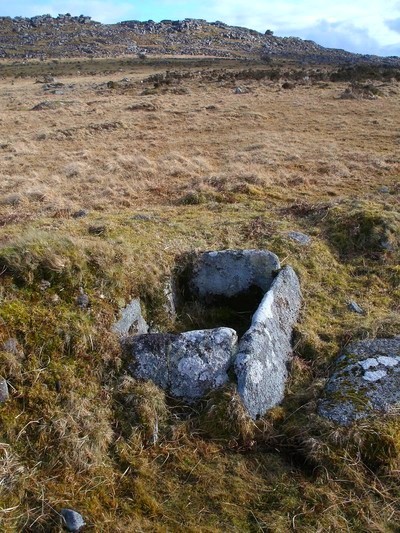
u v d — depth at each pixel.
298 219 5.04
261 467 2.30
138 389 2.49
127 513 2.04
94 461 2.19
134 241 3.87
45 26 77.00
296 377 2.92
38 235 3.08
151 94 18.16
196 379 2.60
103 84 23.84
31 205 5.70
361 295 3.88
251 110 13.41
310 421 2.49
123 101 16.17
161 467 2.26
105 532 1.94
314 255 4.24
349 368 2.85
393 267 4.22
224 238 4.38
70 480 2.10
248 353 2.64
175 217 4.99
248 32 85.88
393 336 3.22
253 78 21.78
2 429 2.15
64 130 10.80
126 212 5.21
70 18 83.50
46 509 1.98
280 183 6.64
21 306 2.57
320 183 6.74
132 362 2.62
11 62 50.56
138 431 2.36
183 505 2.09
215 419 2.45
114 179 6.85
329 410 2.53
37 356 2.43
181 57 53.56
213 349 2.67
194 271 3.66
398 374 2.76
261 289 3.64
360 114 12.64
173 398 2.58
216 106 14.00
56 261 2.79
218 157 8.48
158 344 2.66
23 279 2.70
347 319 3.52
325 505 2.12
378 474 2.26
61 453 2.15
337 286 3.96
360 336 3.26
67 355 2.50
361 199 5.50
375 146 9.21
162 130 11.08
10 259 2.73
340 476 2.24
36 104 16.61
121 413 2.42
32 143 9.75
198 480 2.21
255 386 2.58
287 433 2.49
